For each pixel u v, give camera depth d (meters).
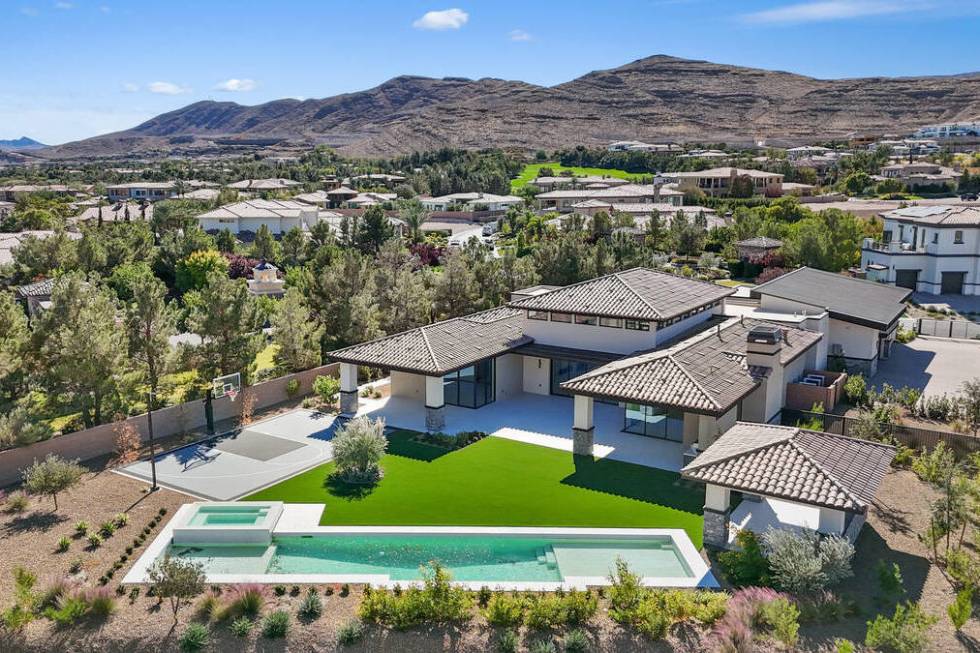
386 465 28.88
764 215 97.81
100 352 31.06
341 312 42.84
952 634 17.38
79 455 29.25
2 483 27.06
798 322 37.78
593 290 37.53
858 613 18.28
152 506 25.22
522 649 17.41
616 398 28.06
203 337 35.69
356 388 35.09
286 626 18.03
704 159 181.38
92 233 81.94
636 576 19.20
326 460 29.34
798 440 23.62
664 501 25.33
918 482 26.36
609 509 24.69
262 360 44.62
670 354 30.11
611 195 124.69
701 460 22.86
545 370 38.12
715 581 20.03
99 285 64.06
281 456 29.80
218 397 33.88
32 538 22.80
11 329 33.50
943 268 63.03
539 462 29.06
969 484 22.08
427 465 28.83
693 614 18.12
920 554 21.28
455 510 24.67
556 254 59.16
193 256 72.19
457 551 22.17
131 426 29.94
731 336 34.53
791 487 20.72
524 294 46.59
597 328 35.94
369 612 18.28
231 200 134.25
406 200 144.88
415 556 21.91
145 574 20.50
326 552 22.17
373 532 22.95
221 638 17.89
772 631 17.34
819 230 67.88
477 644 17.61
